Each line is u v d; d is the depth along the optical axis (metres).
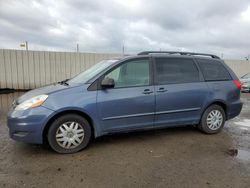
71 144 4.09
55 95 3.99
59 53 13.96
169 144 4.58
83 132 4.16
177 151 4.22
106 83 4.16
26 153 4.04
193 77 5.06
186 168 3.54
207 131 5.25
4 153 4.03
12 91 13.02
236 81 5.59
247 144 4.66
